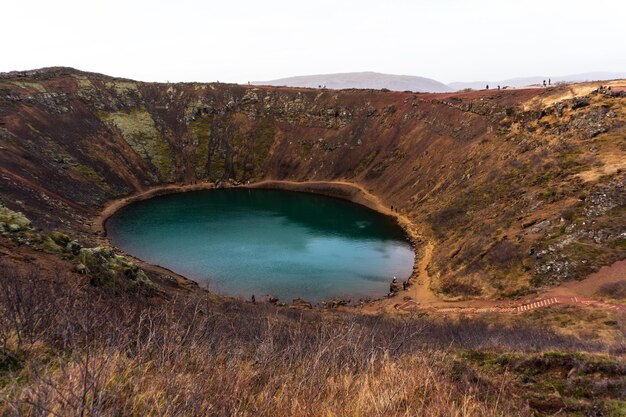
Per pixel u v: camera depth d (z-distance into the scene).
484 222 48.47
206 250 58.00
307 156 106.12
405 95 101.75
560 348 13.78
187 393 4.29
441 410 5.21
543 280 33.59
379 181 87.88
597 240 33.50
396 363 7.18
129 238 63.12
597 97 52.19
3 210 23.52
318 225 71.44
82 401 3.35
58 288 11.11
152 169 101.12
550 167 47.28
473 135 71.88
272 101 119.88
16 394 4.08
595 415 6.91
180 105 119.69
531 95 66.50
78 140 92.25
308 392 5.32
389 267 52.38
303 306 40.19
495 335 19.83
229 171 107.81
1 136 75.94
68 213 65.06
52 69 113.44
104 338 5.45
